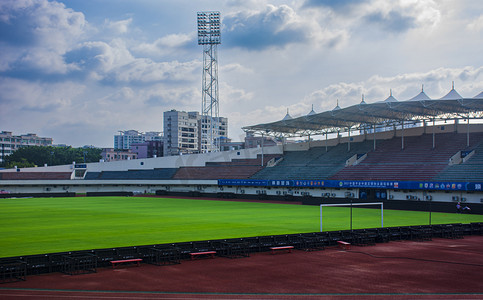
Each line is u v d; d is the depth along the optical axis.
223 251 29.80
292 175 99.56
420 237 37.53
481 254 30.27
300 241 32.47
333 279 23.05
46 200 96.19
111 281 22.61
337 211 67.00
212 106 129.00
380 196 80.25
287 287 21.47
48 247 33.31
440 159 81.62
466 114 82.81
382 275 23.97
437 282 22.44
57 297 19.64
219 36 126.94
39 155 190.62
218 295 20.05
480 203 63.59
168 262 27.36
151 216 58.50
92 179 122.25
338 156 101.88
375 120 91.75
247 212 64.94
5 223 49.91
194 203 86.56
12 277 23.34
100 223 49.81
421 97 73.50
